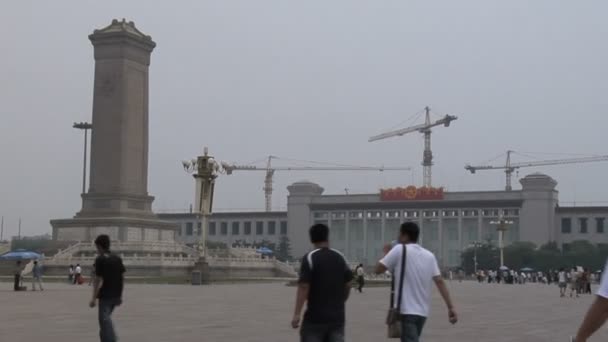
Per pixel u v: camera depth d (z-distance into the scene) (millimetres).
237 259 109375
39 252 107750
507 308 45969
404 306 15023
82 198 117438
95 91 116562
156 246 111938
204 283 78500
